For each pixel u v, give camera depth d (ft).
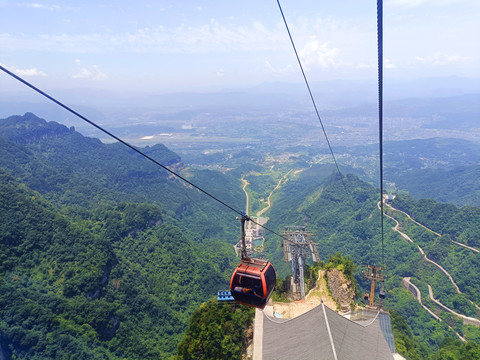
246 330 193.26
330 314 152.97
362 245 602.44
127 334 334.44
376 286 510.99
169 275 480.23
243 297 83.20
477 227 506.89
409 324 416.87
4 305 294.87
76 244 394.32
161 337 354.13
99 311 327.06
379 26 38.68
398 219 625.41
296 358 139.74
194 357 182.50
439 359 245.86
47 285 345.72
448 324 406.41
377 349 150.00
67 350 286.05
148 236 545.44
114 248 505.66
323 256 624.59
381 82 43.24
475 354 236.43
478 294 424.46
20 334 278.46
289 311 223.10
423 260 513.45
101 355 296.30
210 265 533.96
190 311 419.74
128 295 382.42
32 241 375.04
